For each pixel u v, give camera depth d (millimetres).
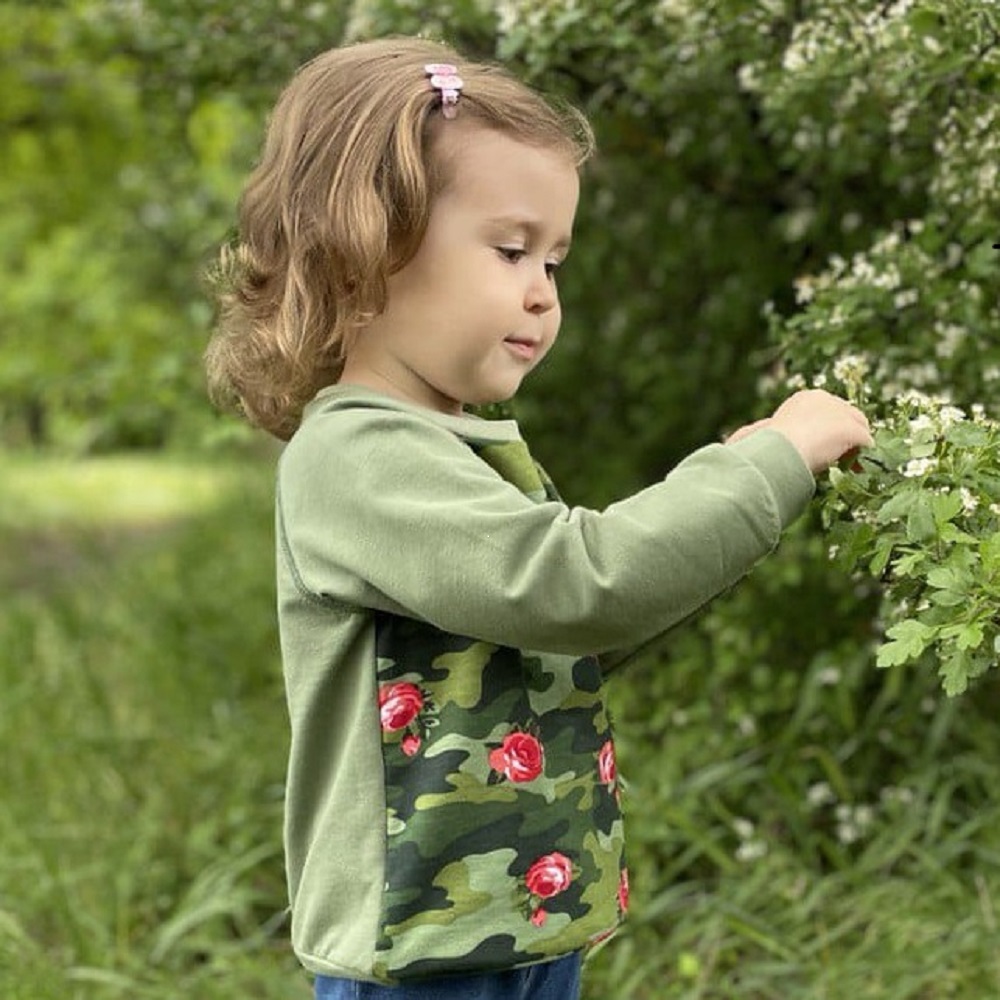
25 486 16938
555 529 2135
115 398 7840
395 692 2320
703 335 6051
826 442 2270
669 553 2107
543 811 2326
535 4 3859
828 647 5363
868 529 2377
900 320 3725
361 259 2348
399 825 2295
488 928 2273
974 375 3666
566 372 6484
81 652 7332
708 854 4871
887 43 3447
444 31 4250
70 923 4660
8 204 9320
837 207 5059
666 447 6352
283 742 5871
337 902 2332
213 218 7133
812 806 4898
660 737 5445
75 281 9883
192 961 4754
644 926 4539
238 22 4703
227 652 7105
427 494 2223
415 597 2195
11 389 10625
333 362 2480
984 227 3598
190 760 5824
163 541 11148
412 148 2338
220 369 2705
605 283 6363
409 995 2318
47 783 5754
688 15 3830
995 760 4988
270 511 10023
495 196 2348
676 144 5094
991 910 4340
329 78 2494
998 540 2262
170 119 6402
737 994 4199
